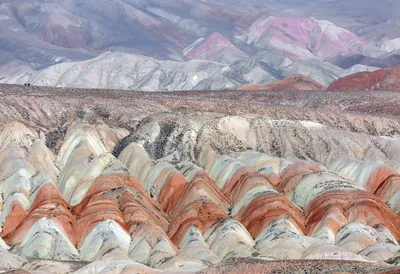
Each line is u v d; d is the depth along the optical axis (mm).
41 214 121812
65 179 138625
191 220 122812
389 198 136625
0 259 103750
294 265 89812
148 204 131500
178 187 134375
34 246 114500
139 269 97938
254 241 119062
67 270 104938
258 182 132625
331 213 124812
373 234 119562
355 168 147125
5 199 130250
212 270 92938
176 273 94812
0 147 148250
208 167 147875
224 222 120375
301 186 134750
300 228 123938
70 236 120375
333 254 107250
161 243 113938
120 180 133625
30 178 135250
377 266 89125
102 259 107438
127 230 120375
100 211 123438
